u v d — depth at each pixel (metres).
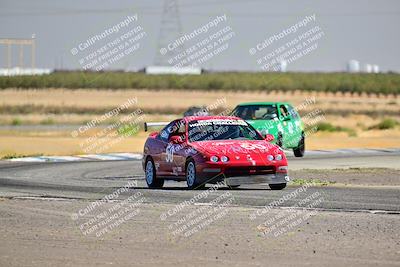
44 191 57.50
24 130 152.62
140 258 33.69
